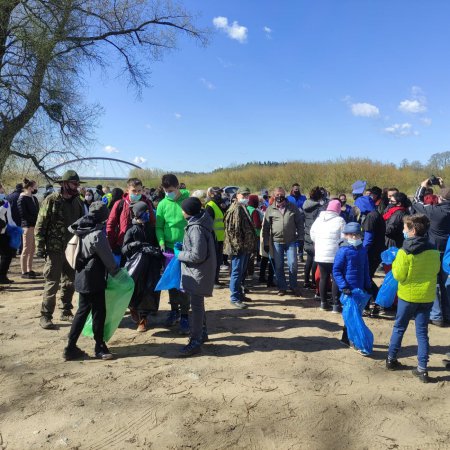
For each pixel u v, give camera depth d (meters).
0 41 13.40
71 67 14.89
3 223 7.96
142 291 5.46
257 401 3.80
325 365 4.62
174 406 3.69
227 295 7.84
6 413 3.56
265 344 5.24
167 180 5.68
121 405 3.69
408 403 3.83
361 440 3.26
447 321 6.21
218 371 4.42
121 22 16.83
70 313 6.05
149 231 5.84
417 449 3.16
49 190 14.42
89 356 4.80
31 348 5.01
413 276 4.21
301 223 7.80
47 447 3.12
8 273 9.62
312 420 3.51
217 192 8.98
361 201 6.81
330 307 6.85
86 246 4.47
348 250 5.11
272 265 8.51
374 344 5.34
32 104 14.17
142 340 5.35
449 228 6.06
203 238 4.68
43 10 13.73
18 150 14.84
